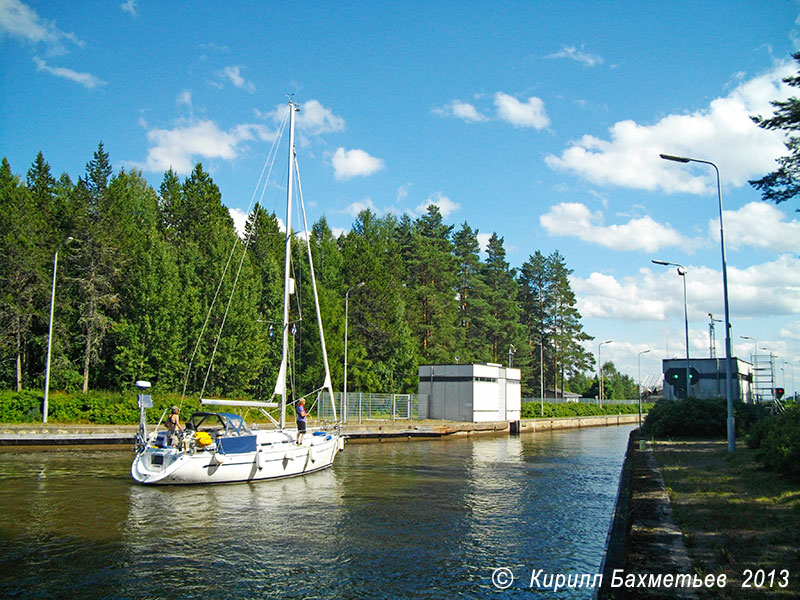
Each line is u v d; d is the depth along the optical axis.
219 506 18.84
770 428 20.95
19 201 49.22
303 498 20.50
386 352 67.31
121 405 40.56
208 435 22.55
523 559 13.66
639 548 10.38
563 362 104.06
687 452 26.62
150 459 22.34
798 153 19.91
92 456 30.34
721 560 9.66
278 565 12.89
